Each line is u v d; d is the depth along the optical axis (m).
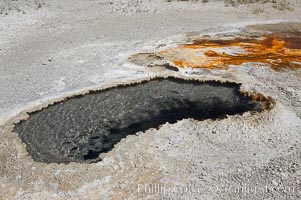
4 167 9.32
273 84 13.20
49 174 9.02
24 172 9.11
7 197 8.43
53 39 17.86
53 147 10.18
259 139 10.22
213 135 10.38
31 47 16.88
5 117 11.30
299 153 9.62
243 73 14.09
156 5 23.22
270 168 9.07
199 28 19.30
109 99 12.56
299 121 10.98
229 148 9.88
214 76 13.84
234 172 8.98
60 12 21.95
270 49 16.44
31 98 12.41
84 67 14.70
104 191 8.48
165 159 9.46
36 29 19.19
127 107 12.09
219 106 12.12
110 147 10.18
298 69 14.38
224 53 15.95
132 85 13.42
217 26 19.66
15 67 14.84
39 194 8.48
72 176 8.94
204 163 9.31
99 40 17.64
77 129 10.95
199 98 12.62
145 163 9.32
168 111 11.87
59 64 15.02
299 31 18.95
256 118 11.13
